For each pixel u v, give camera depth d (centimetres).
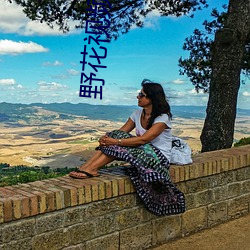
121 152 326
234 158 420
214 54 695
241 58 684
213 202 403
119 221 326
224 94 684
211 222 403
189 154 381
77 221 298
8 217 260
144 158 324
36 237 276
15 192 285
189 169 373
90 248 308
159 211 343
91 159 337
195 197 385
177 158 372
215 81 692
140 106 348
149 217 346
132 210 334
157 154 333
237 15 666
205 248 353
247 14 664
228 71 678
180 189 369
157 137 344
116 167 368
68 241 294
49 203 280
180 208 344
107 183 313
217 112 689
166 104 343
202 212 393
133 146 334
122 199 326
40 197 275
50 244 284
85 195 300
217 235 382
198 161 394
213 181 401
